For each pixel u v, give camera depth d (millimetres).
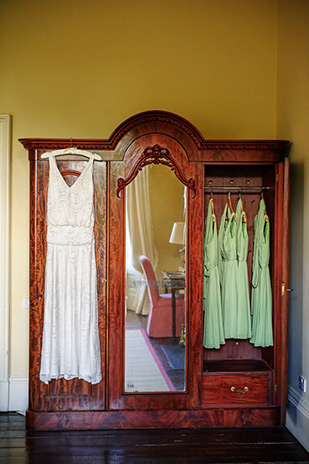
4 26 3564
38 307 3092
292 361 3301
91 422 3105
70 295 3059
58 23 3602
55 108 3604
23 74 3580
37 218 3086
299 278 3199
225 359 3553
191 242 3141
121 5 3631
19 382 3537
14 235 3572
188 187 3133
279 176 3133
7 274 3523
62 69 3605
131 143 3104
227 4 3697
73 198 3051
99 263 3119
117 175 3104
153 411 3121
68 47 3607
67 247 3059
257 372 3191
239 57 3709
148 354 3145
